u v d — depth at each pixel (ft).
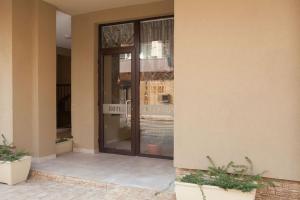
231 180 9.92
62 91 32.76
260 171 10.27
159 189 11.88
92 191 12.70
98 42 19.08
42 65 16.52
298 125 9.77
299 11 9.73
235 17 10.56
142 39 18.01
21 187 13.32
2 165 13.65
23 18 15.90
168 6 16.53
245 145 10.47
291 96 9.86
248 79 10.41
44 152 16.66
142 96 18.02
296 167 9.80
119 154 18.53
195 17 11.16
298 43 9.75
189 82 11.30
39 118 16.33
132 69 18.17
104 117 19.22
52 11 17.22
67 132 25.40
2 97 15.60
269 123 10.14
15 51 15.46
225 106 10.76
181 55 11.41
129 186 12.30
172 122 17.13
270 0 10.07
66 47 33.50
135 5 17.40
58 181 13.94
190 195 10.14
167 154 17.31
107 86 19.10
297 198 9.89
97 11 18.51
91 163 16.14
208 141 11.03
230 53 10.66
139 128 18.07
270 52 10.10
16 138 15.47
